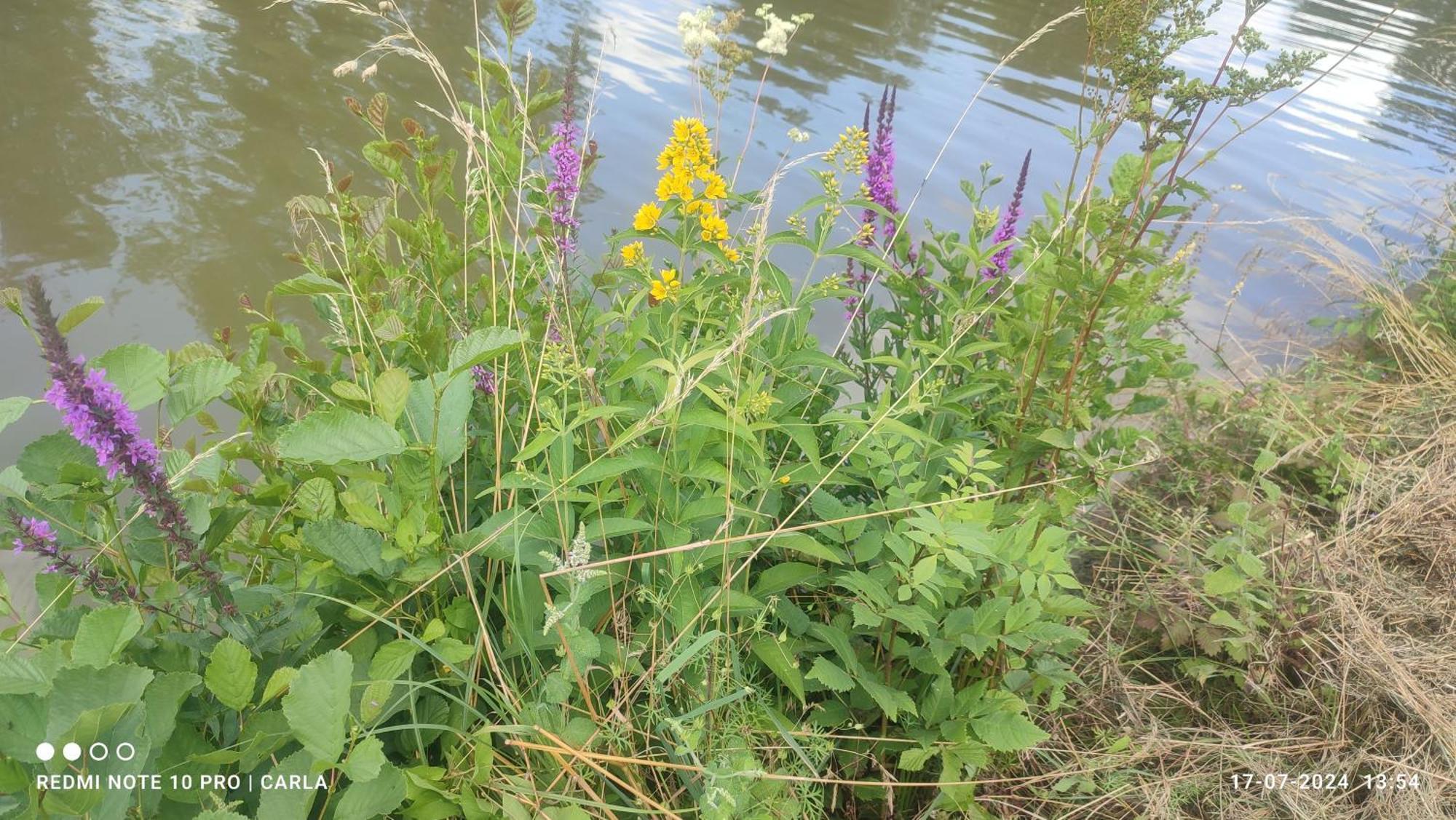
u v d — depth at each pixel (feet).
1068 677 8.91
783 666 7.23
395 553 6.42
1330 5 48.78
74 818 4.52
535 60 26.30
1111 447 10.99
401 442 5.98
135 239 16.78
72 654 5.08
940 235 11.03
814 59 30.22
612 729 6.61
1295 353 19.27
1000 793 8.80
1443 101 36.81
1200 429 15.49
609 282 9.96
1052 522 9.66
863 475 8.83
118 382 5.95
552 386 8.46
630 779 6.59
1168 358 11.08
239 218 17.83
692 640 7.06
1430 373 17.93
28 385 13.53
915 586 6.98
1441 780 9.29
